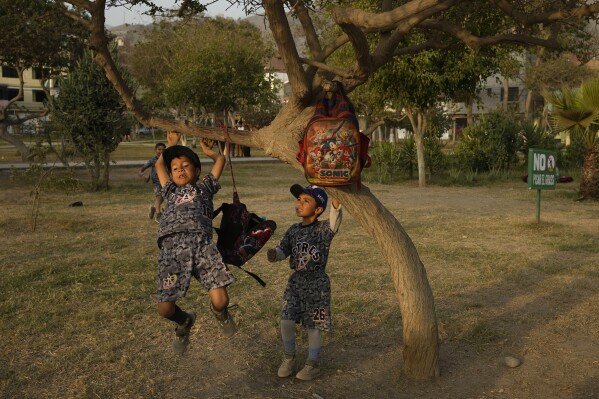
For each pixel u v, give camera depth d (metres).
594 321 6.00
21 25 23.91
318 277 4.64
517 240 10.26
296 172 26.94
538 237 10.51
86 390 4.42
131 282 7.47
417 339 4.67
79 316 6.09
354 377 4.73
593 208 14.73
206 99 36.53
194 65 35.88
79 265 8.44
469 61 16.72
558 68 44.78
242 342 5.49
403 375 4.75
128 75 18.61
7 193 17.66
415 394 4.45
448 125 46.75
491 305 6.57
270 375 4.79
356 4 12.41
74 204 14.95
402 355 5.11
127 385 4.54
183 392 4.46
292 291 4.71
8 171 23.61
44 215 13.12
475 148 24.89
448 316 6.15
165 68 53.00
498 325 5.91
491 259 8.70
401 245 4.70
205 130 4.75
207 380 4.68
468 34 5.05
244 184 21.33
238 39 37.16
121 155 37.62
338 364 4.98
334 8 3.99
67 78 17.92
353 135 4.16
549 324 5.93
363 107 28.69
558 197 17.28
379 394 4.45
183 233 4.07
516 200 16.67
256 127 4.96
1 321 5.96
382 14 3.76
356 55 4.22
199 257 4.04
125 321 6.03
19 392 4.41
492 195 18.08
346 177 4.18
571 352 5.22
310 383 4.64
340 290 7.14
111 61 4.84
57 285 7.37
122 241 10.28
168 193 4.27
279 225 11.99
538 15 4.84
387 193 18.73
